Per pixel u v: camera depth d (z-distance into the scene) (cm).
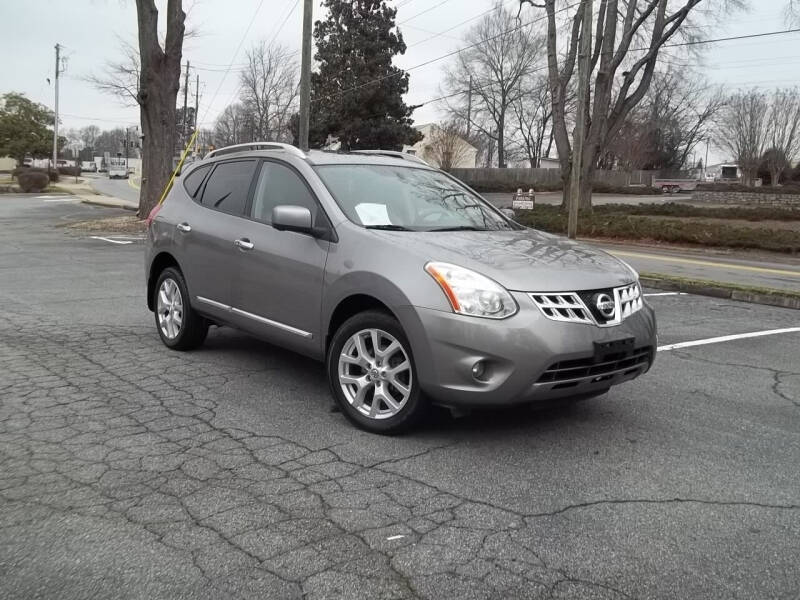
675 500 349
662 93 7550
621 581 275
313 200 494
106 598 258
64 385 527
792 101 6725
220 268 559
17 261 1330
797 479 379
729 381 581
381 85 5072
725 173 7912
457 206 539
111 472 370
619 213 3519
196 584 267
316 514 326
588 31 2044
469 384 388
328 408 482
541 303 389
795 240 1978
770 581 277
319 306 464
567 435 439
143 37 2209
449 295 391
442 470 379
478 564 285
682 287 1141
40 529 308
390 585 269
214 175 617
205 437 423
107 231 2061
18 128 7275
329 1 5159
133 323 762
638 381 574
